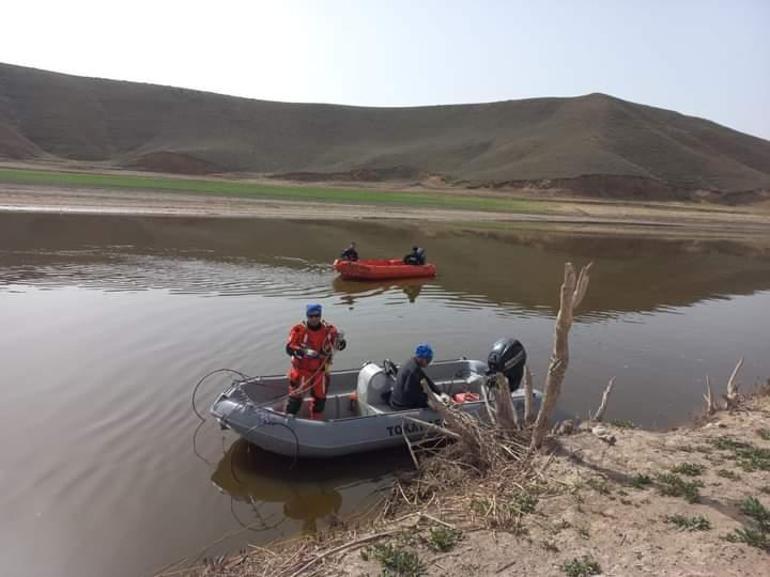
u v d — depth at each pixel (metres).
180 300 16.03
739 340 15.77
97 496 6.80
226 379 10.43
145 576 5.54
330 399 9.21
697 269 29.38
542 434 7.14
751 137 133.75
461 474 7.05
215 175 89.81
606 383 11.73
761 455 7.17
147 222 31.31
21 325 12.97
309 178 93.75
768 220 69.62
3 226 26.39
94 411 8.92
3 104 100.62
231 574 5.28
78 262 20.31
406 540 5.45
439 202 58.31
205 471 7.52
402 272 21.97
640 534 5.43
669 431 8.85
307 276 21.14
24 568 5.56
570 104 127.56
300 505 7.02
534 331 15.33
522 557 5.16
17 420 8.49
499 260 27.70
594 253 32.59
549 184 88.19
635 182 90.25
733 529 5.48
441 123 134.88
